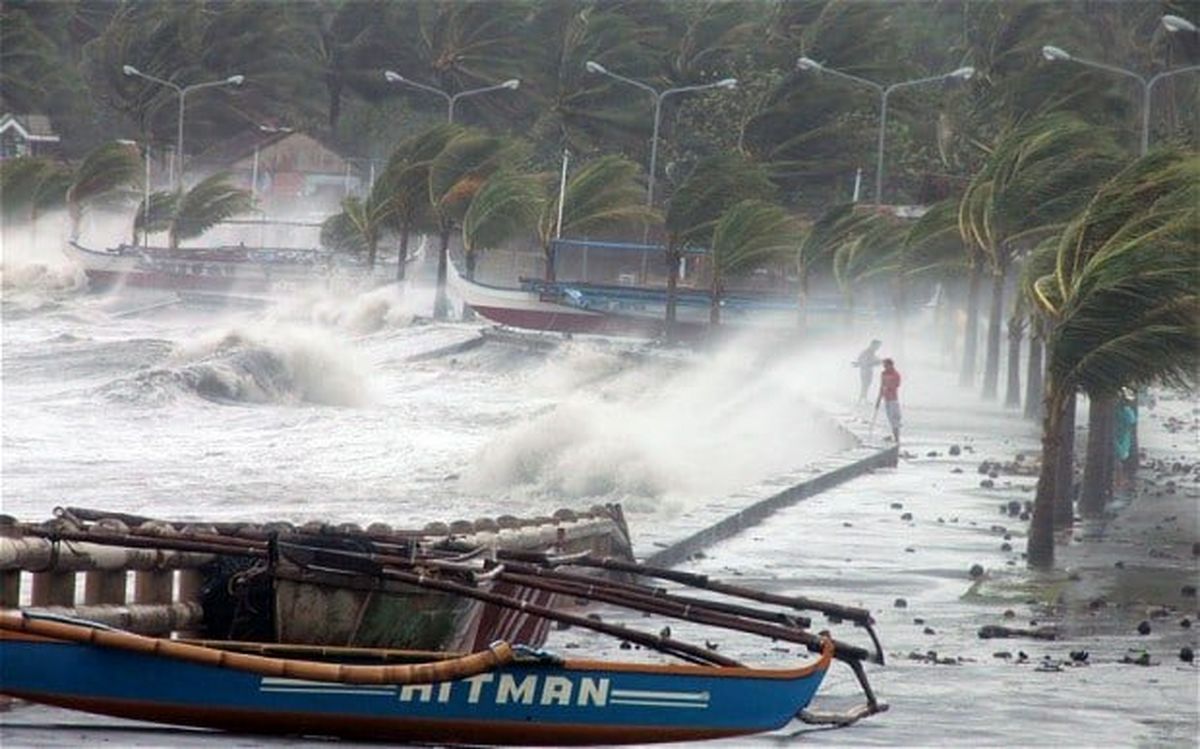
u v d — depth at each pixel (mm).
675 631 57156
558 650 52094
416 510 94875
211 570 44219
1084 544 80375
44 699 37469
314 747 38344
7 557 41812
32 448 120562
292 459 118312
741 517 82500
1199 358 71125
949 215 170500
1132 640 57969
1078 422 141125
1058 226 145375
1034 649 56062
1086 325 72000
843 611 46250
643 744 40031
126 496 98250
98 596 44969
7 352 193250
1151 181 73812
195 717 38062
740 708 40438
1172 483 103938
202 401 151500
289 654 41094
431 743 39031
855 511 90188
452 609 43344
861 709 45156
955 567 72750
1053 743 43000
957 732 43656
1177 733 44562
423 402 162250
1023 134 149875
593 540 64000
